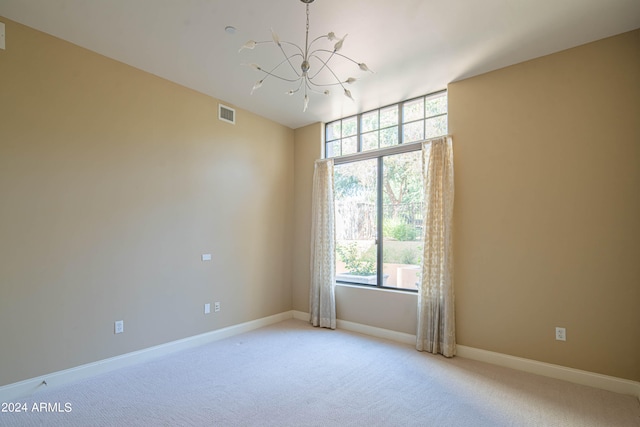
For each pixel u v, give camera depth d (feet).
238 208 14.28
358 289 14.37
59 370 9.16
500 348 10.73
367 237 14.64
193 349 12.08
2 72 8.43
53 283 9.13
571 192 9.75
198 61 10.68
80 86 9.78
